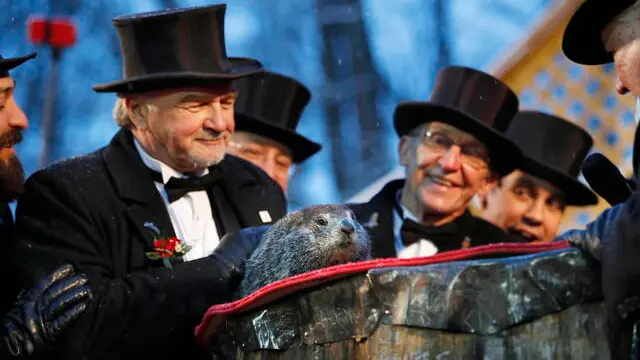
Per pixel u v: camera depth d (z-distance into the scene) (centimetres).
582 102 1553
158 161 1020
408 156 1228
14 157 987
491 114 1219
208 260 970
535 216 1334
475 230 1211
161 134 1009
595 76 1548
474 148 1209
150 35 1022
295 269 963
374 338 748
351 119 2725
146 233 980
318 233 966
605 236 716
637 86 791
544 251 756
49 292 929
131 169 1004
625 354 707
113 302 932
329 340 768
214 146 1016
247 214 1030
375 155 2664
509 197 1342
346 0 2827
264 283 961
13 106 989
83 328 925
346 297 764
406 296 741
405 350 738
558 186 1336
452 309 731
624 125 1532
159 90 1008
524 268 726
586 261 725
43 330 914
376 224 1198
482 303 728
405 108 1232
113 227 977
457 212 1210
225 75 1009
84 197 979
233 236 993
